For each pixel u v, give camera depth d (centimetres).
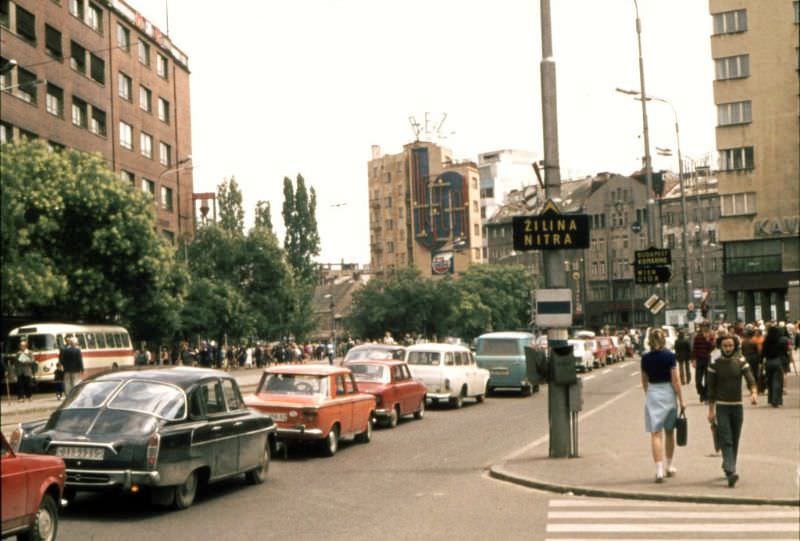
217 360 6819
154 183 7131
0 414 2791
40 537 913
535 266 13550
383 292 8438
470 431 2230
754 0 7206
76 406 1189
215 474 1260
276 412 1747
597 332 12812
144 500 1262
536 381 1599
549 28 1630
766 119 7162
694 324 4653
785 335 2875
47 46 5475
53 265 4622
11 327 5041
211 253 7269
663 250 3450
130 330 5431
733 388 1249
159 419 1168
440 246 13400
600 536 980
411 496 1285
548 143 1616
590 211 13012
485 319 9944
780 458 1489
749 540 943
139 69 6919
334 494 1315
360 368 2420
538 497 1257
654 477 1348
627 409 2630
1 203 4216
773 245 7144
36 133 5250
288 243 11094
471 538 980
